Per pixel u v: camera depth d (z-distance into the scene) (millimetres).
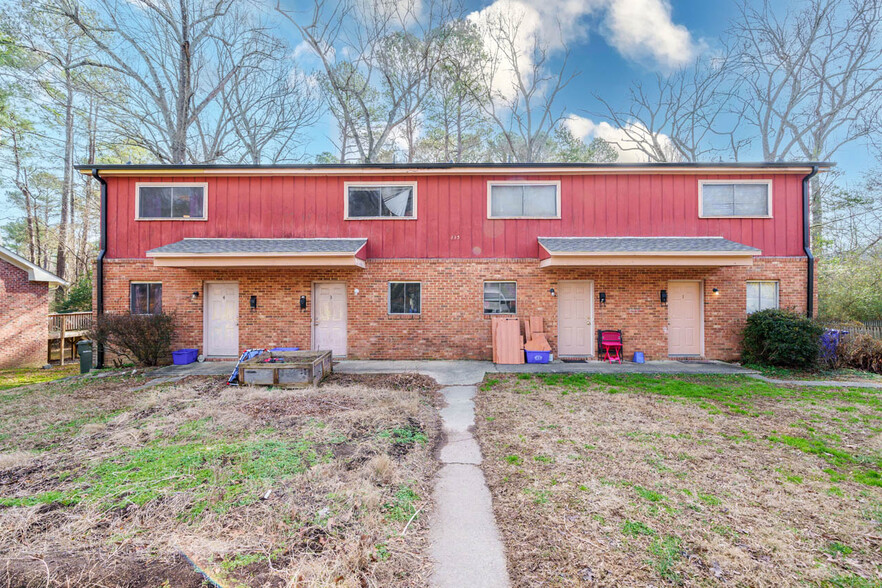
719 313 10305
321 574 2480
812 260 10227
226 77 19344
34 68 16000
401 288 10625
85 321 14562
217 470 3910
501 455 4488
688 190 10500
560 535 2938
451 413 6086
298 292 10500
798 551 2730
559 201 10523
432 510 3340
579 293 10617
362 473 3869
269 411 5957
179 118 18188
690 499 3447
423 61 21312
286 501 3352
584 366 9594
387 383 8016
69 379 8602
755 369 9227
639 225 10508
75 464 4117
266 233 10648
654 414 5895
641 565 2584
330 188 10695
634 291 10383
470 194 10633
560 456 4406
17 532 2906
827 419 5656
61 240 20766
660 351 10344
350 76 20750
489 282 10602
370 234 10617
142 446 4617
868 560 2641
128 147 20328
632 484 3736
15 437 4996
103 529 2977
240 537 2875
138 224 10570
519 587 2408
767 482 3770
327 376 8562
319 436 4891
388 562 2643
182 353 9945
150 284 10617
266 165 10398
